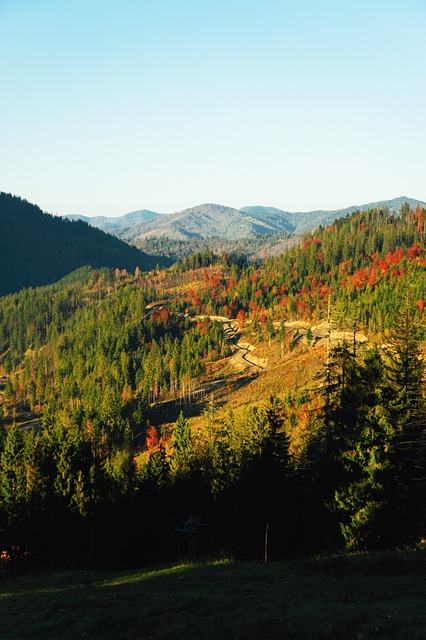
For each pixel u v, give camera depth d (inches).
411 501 1476.4
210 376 7662.4
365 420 1556.3
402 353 1617.9
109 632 958.4
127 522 2287.2
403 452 1514.5
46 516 2370.8
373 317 6525.6
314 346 7603.4
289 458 2047.2
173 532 2233.0
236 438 2449.6
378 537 1456.7
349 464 1553.9
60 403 7313.0
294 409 3659.0
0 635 1012.5
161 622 983.0
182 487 2317.9
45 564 2231.8
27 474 2453.2
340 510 1547.7
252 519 1942.7
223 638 840.3
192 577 1375.5
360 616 834.2
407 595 975.6
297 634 805.9
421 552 1270.9
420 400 1574.8
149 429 5841.5
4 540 2330.2
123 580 1507.1
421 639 696.4
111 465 3430.1
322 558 1384.1
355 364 1684.3
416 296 6756.9
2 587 1664.6
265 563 1466.5
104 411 5723.4
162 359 7790.4
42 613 1158.3
